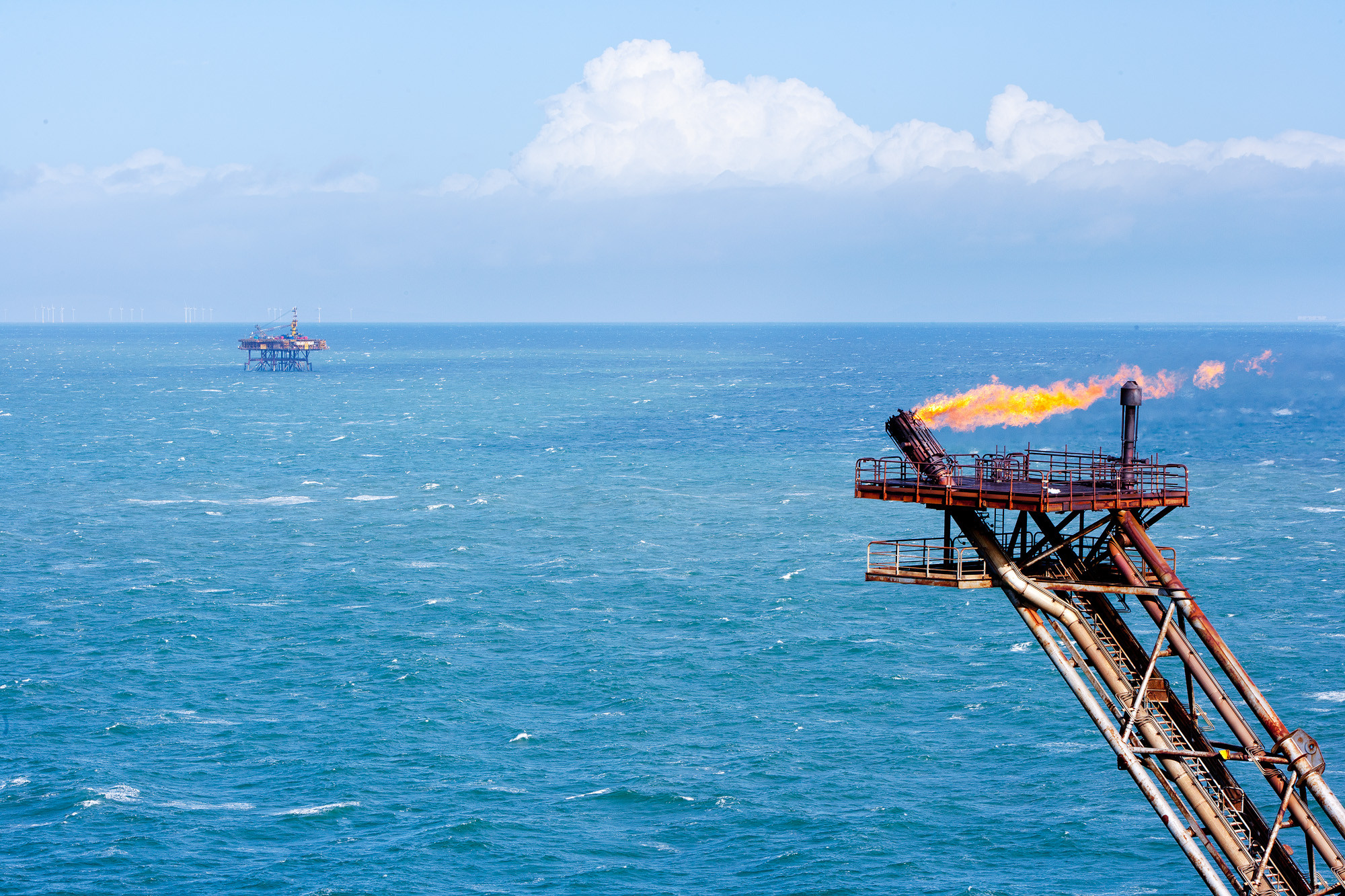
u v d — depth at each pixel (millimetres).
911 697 80062
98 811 62938
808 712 77750
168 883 56125
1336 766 65875
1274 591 101688
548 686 82312
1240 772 66500
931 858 59312
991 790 66562
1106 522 28000
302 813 63500
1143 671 28031
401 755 71000
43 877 56438
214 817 63031
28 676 82438
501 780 67875
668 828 62625
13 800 64125
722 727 75375
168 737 72938
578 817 63688
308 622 96438
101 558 117375
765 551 121812
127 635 92312
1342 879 25453
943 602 101750
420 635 93000
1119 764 27094
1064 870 58125
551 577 111125
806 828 62219
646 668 85625
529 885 56938
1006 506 27344
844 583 108312
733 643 91312
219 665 85938
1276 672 81062
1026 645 89688
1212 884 26141
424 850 59812
